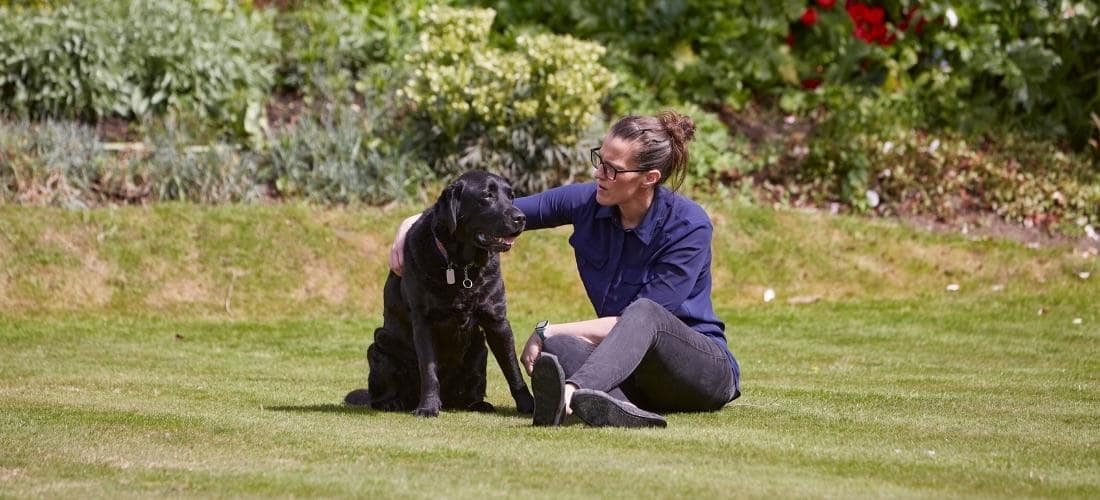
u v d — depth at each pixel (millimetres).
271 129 15461
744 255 14102
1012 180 15914
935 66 17422
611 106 16328
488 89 14594
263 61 16203
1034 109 17594
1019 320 12305
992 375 9352
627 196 6699
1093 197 15844
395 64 16297
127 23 15250
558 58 14641
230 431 6254
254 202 14273
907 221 15500
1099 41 17422
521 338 11289
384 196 14570
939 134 16984
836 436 6219
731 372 7039
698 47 17531
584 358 6617
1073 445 6074
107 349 10539
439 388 7184
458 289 6844
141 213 13547
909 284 13875
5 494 4840
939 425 6695
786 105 17031
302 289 12898
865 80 17516
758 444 5883
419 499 4684
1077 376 9289
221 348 10789
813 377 9266
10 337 10953
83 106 14938
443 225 6797
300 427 6410
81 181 14047
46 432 6242
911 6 17578
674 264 6801
